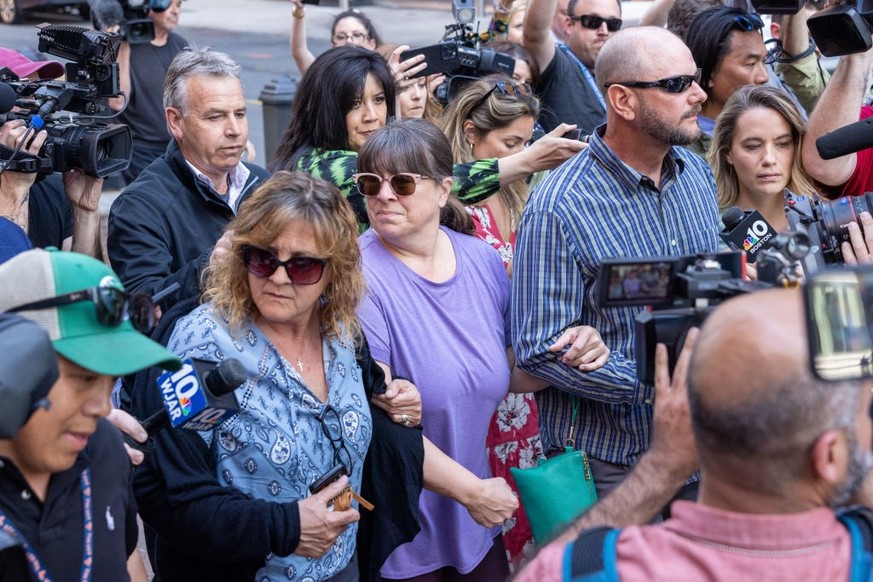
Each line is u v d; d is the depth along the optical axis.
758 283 2.19
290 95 9.15
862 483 1.82
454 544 3.37
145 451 2.66
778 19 6.11
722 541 1.74
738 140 4.12
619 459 3.44
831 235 3.38
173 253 3.83
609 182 3.42
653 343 2.25
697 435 1.75
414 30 16.33
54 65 4.06
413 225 3.34
